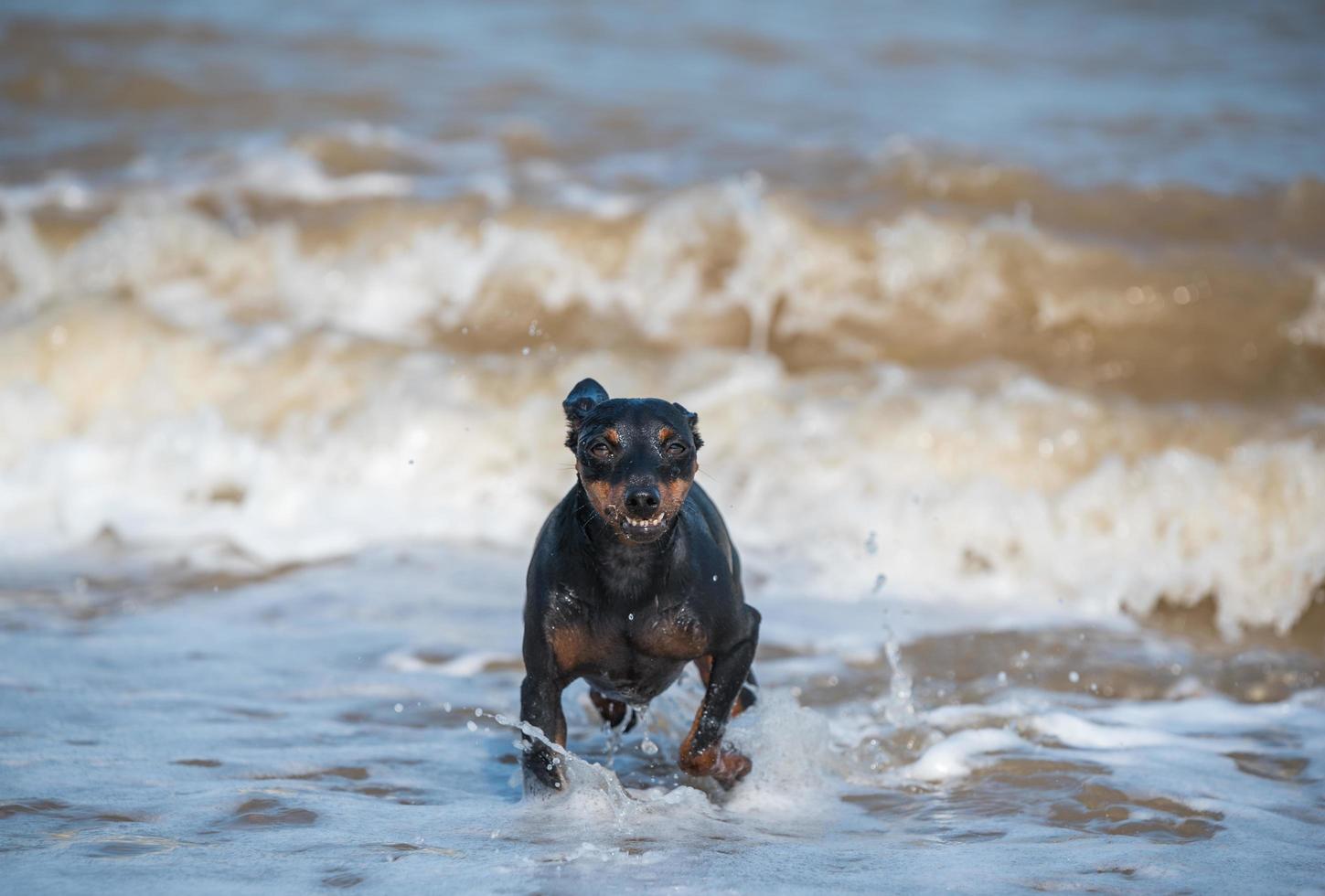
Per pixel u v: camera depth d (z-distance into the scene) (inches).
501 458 555.2
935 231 685.3
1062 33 1104.2
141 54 975.0
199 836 250.7
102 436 581.0
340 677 369.1
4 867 232.5
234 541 499.2
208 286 701.3
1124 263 671.1
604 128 866.1
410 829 257.0
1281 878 236.5
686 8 1159.6
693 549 267.1
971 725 337.4
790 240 689.0
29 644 389.7
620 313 683.4
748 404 575.8
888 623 431.5
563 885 228.8
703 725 273.6
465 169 791.1
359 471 553.3
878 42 1074.1
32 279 702.5
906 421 553.0
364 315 688.4
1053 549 487.2
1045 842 258.5
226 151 814.5
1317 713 355.3
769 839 259.3
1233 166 779.4
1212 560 472.7
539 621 266.4
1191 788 289.7
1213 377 624.4
